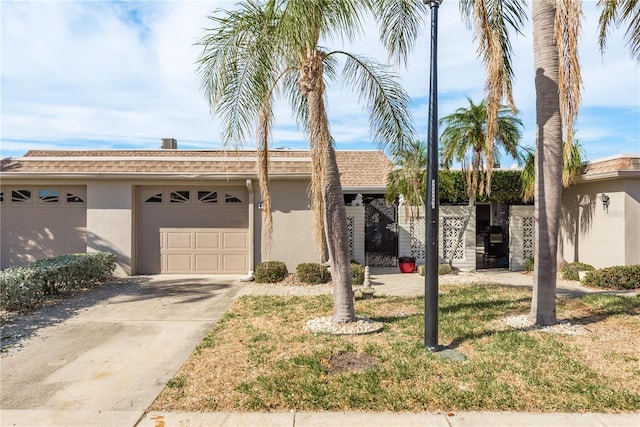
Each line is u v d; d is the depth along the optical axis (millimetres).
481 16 6336
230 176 11219
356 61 7035
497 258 16391
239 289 10031
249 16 6473
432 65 5492
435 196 5484
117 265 11570
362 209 14062
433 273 5477
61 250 11805
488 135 6656
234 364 5016
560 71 5738
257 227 11617
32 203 11805
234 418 3779
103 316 7465
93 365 5102
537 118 6633
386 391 4223
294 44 5762
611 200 11203
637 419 3740
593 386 4328
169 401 4109
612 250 11156
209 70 6551
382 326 6508
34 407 4020
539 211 6566
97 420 3764
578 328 6367
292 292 9656
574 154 11695
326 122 6410
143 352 5574
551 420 3721
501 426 3617
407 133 7238
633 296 8859
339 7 5930
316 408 3938
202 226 11977
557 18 5676
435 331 5480
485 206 20562
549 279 6496
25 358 5355
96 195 11617
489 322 6773
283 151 14609
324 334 6137
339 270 6531
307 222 11562
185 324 6945
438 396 4109
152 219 11961
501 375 4605
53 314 7586
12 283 7406
